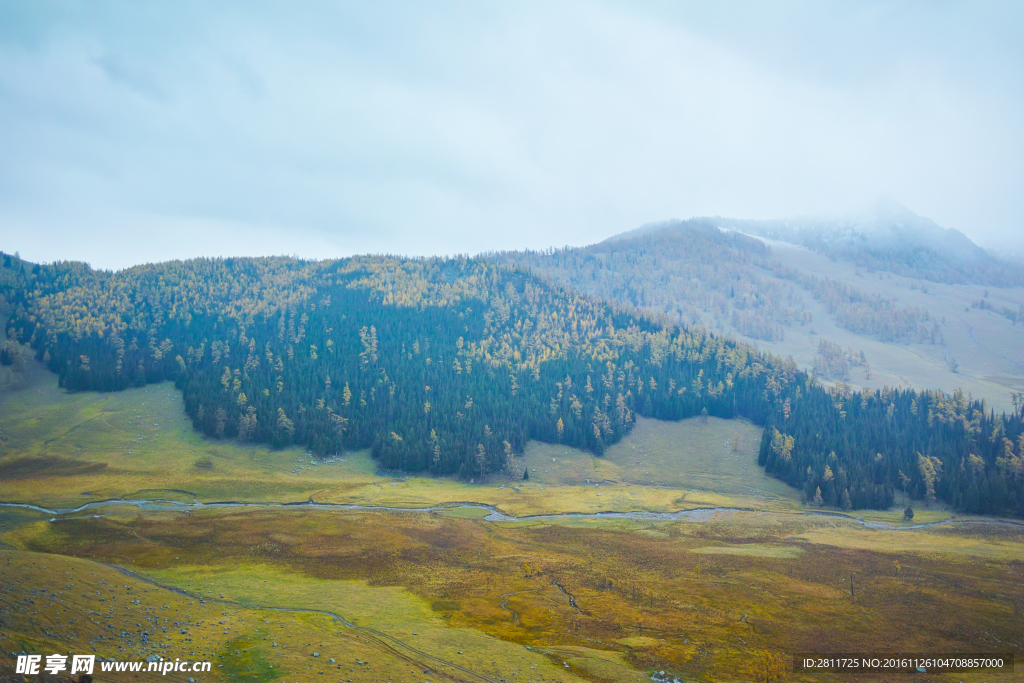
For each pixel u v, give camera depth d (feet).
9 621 164.96
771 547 392.88
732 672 201.05
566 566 329.72
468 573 309.83
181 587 259.39
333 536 372.58
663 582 306.14
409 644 208.64
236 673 165.17
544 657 207.72
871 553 377.91
